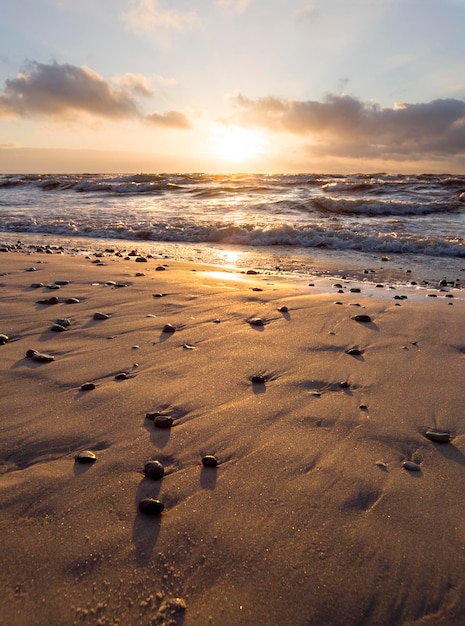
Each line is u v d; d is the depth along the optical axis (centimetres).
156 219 1382
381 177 3281
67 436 219
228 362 317
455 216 1438
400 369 312
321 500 179
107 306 446
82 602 132
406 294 565
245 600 135
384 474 197
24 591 134
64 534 157
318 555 152
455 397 271
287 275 703
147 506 168
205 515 169
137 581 140
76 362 312
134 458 204
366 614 133
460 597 139
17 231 1259
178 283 549
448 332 393
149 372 298
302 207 1614
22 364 305
